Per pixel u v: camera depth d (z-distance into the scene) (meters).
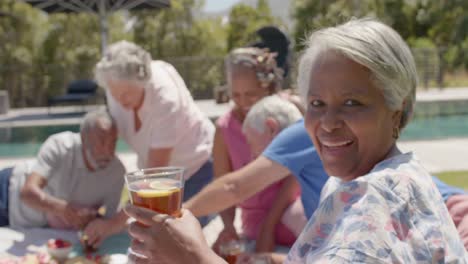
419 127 13.71
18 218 3.39
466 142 8.80
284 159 2.38
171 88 3.49
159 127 3.43
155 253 1.22
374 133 1.20
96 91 19.17
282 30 3.90
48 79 21.00
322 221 1.16
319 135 1.25
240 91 3.04
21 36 22.84
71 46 23.70
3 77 20.70
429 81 23.80
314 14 27.52
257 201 3.00
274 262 2.38
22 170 3.45
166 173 1.33
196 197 2.38
